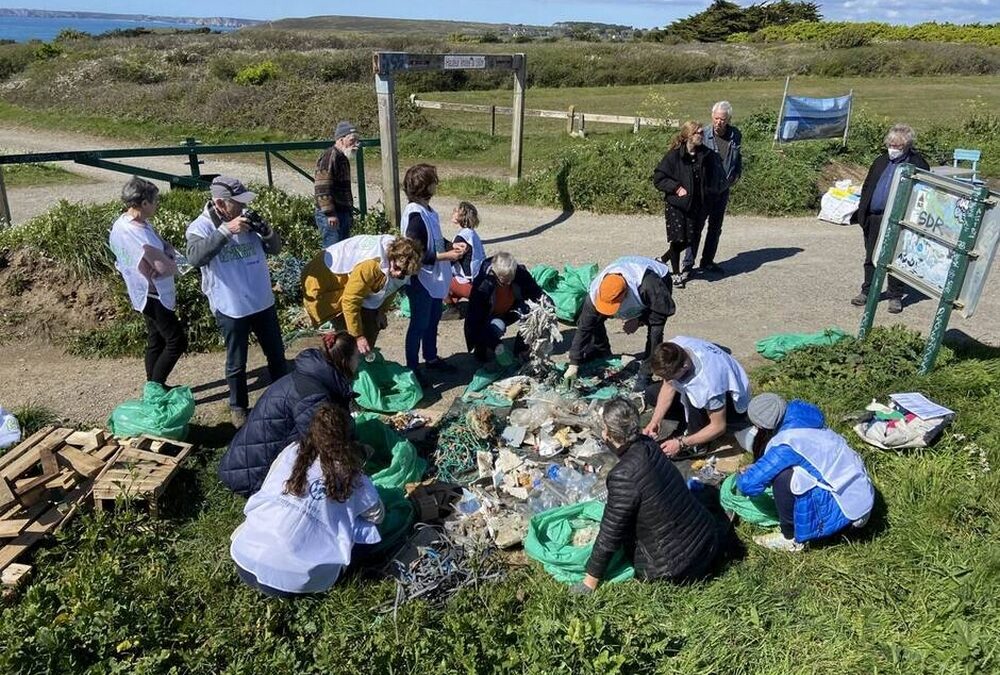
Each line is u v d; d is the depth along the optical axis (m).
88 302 6.98
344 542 3.72
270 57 29.16
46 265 7.14
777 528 4.29
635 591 3.76
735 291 8.30
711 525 3.88
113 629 3.46
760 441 4.50
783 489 4.00
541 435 5.04
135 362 6.43
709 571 3.95
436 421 5.45
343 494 3.66
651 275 5.36
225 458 4.30
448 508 4.42
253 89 22.14
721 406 4.53
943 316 5.51
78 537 4.05
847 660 3.40
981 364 5.92
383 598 3.73
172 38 43.56
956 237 5.36
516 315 6.25
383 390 5.74
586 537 4.11
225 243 4.78
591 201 12.41
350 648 3.43
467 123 22.31
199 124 21.16
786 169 12.42
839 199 11.47
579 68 34.19
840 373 5.80
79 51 32.09
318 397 4.11
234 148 9.08
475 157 17.83
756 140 14.60
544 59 34.72
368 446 4.58
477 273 6.13
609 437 3.76
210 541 4.14
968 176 6.52
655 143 13.59
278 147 9.37
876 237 7.45
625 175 12.52
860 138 14.34
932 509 4.37
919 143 14.49
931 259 5.65
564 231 11.15
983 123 15.99
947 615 3.65
